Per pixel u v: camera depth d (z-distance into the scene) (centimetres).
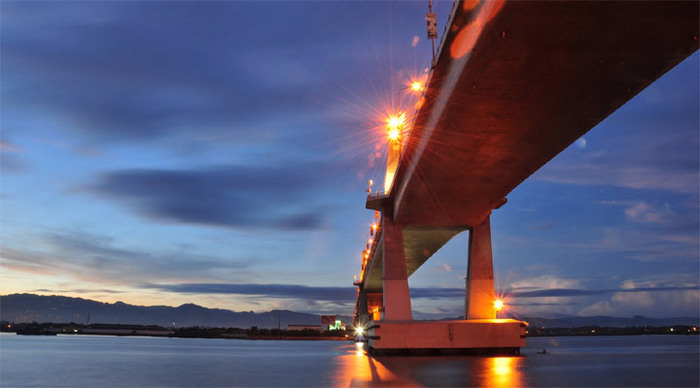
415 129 3634
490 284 5222
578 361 4269
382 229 5688
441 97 3059
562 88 2723
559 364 3819
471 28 2434
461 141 3450
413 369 3388
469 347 4847
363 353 6581
